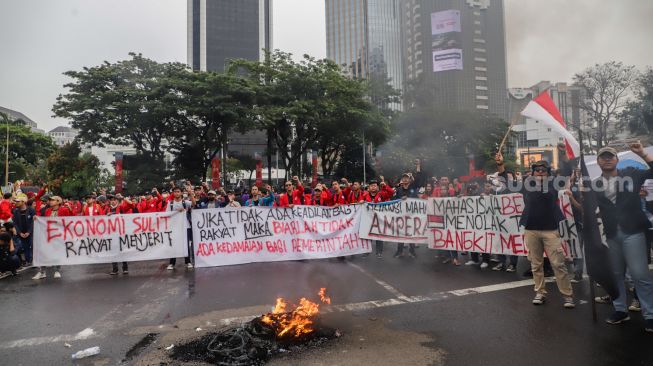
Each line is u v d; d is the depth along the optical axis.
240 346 4.18
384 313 5.38
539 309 5.43
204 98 25.61
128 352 4.35
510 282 6.91
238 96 27.02
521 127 88.81
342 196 10.39
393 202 9.59
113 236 8.66
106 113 26.67
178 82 26.19
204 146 30.69
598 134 37.41
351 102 29.77
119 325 5.23
